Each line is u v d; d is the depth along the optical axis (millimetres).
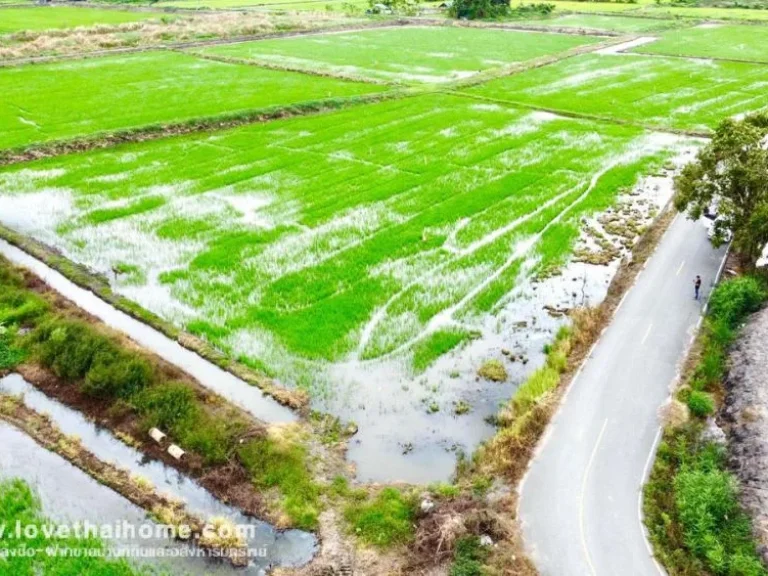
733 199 35031
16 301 33812
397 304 33781
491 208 43906
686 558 20656
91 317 32500
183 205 43969
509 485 23375
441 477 24250
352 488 23656
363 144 55469
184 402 26906
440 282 35688
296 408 27188
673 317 32406
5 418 27047
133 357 28969
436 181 47969
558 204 44531
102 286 35125
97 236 39906
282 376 28938
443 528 21312
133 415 26953
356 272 36344
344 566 20875
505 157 52625
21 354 30516
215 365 29625
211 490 23734
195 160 51688
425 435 26125
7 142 52844
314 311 33125
